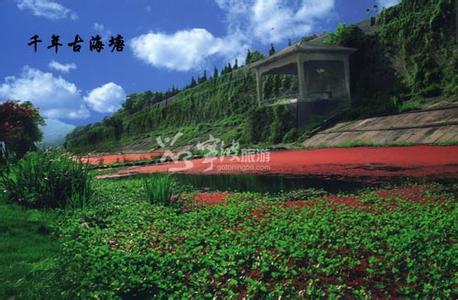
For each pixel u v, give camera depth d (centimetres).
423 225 801
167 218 1008
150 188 1238
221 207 1114
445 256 628
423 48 3506
